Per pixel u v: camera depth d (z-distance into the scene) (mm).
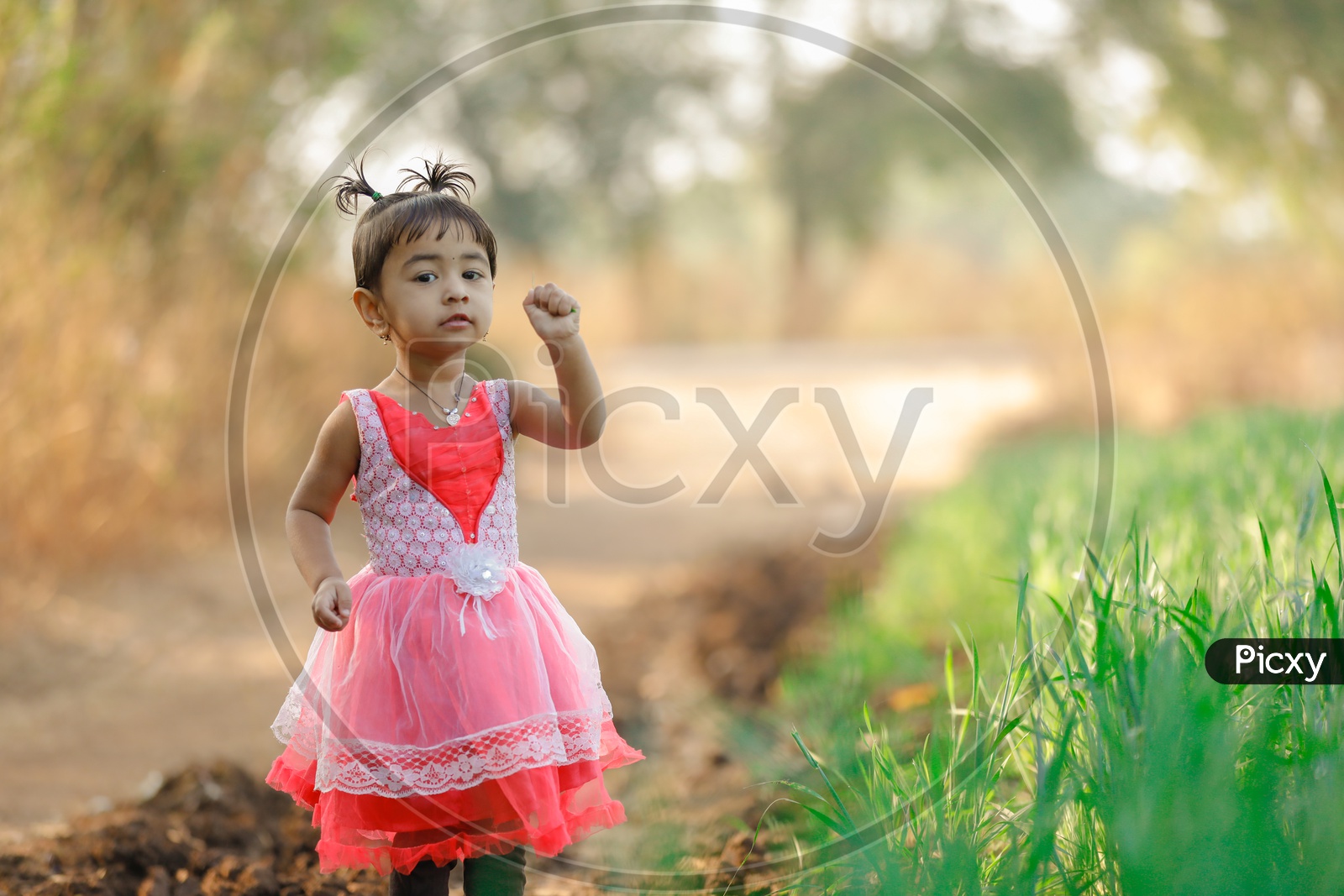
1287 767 2039
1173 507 3775
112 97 6777
